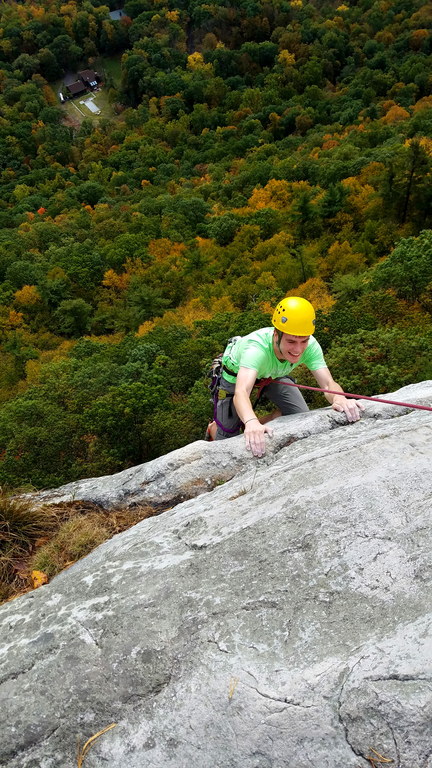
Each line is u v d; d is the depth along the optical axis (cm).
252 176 7438
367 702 213
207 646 245
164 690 238
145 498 424
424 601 236
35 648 263
